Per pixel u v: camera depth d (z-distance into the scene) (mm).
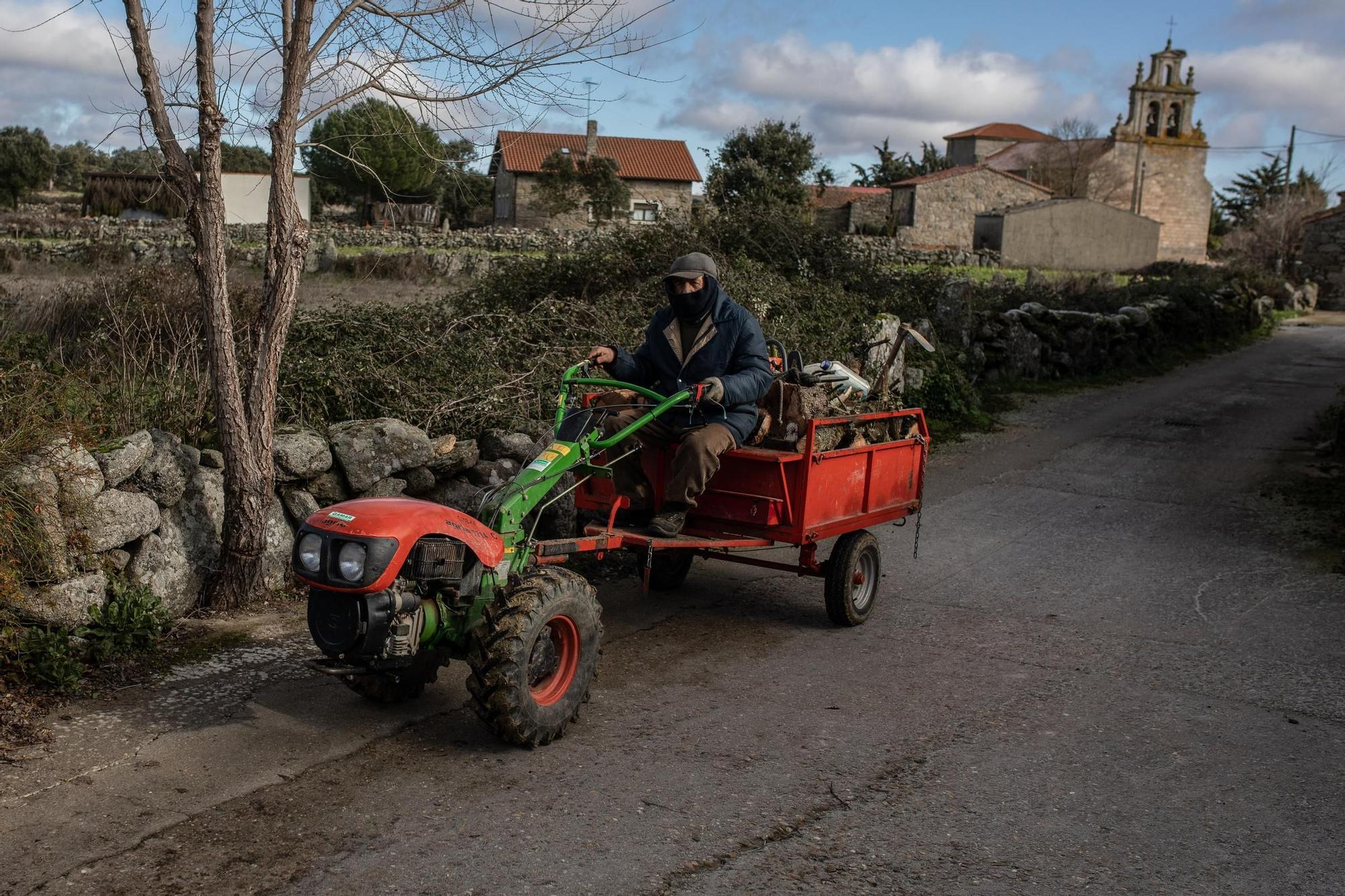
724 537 6234
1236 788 4617
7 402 5629
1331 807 4469
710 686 5605
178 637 5691
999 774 4676
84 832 3838
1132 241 53719
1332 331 30203
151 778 4266
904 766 4711
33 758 4355
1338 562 8445
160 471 5809
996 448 13109
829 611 6621
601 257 13141
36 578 5098
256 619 6043
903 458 7172
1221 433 14391
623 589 7277
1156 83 71750
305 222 6082
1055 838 4133
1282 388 18688
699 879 3736
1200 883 3850
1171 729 5234
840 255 15664
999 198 58344
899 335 7688
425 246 38094
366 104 6551
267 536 6344
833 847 3996
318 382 7941
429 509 4562
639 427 5500
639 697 5414
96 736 4586
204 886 3549
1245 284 33938
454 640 4727
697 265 6031
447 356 8805
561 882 3678
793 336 11734
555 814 4148
